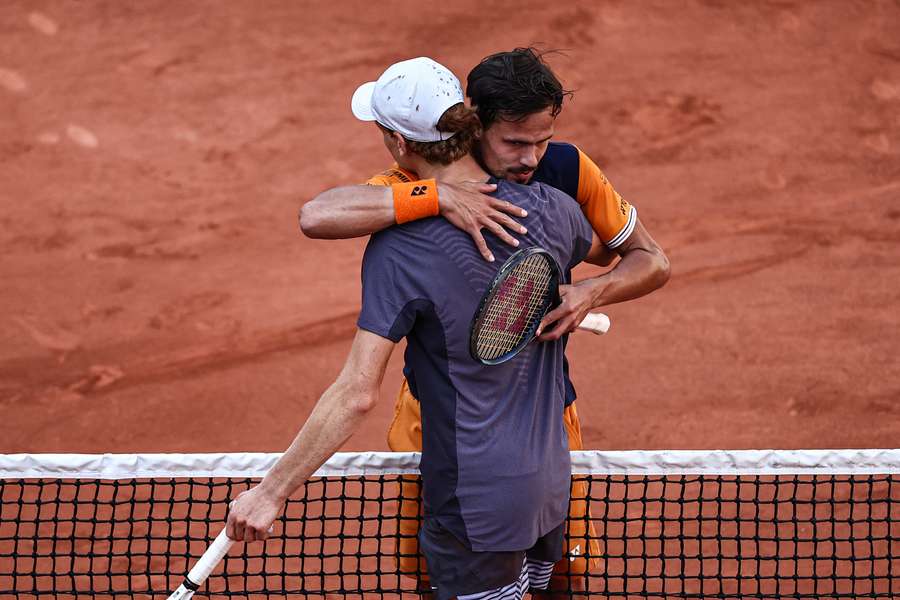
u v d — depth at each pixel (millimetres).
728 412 27219
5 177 40000
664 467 15016
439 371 11977
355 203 11609
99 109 43875
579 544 15656
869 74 45344
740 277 33562
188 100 44531
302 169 40906
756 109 43344
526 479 12094
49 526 22188
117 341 31234
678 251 35219
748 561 21156
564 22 48781
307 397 28438
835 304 32125
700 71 45625
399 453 14695
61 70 45875
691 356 29484
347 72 46375
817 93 44312
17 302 33156
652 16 48875
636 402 27562
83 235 36875
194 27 48406
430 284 11516
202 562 12797
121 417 27766
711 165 40188
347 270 34656
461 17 49375
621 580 20625
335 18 49188
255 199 39031
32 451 26531
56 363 30219
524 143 12086
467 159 12133
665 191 38750
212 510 22797
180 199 39000
